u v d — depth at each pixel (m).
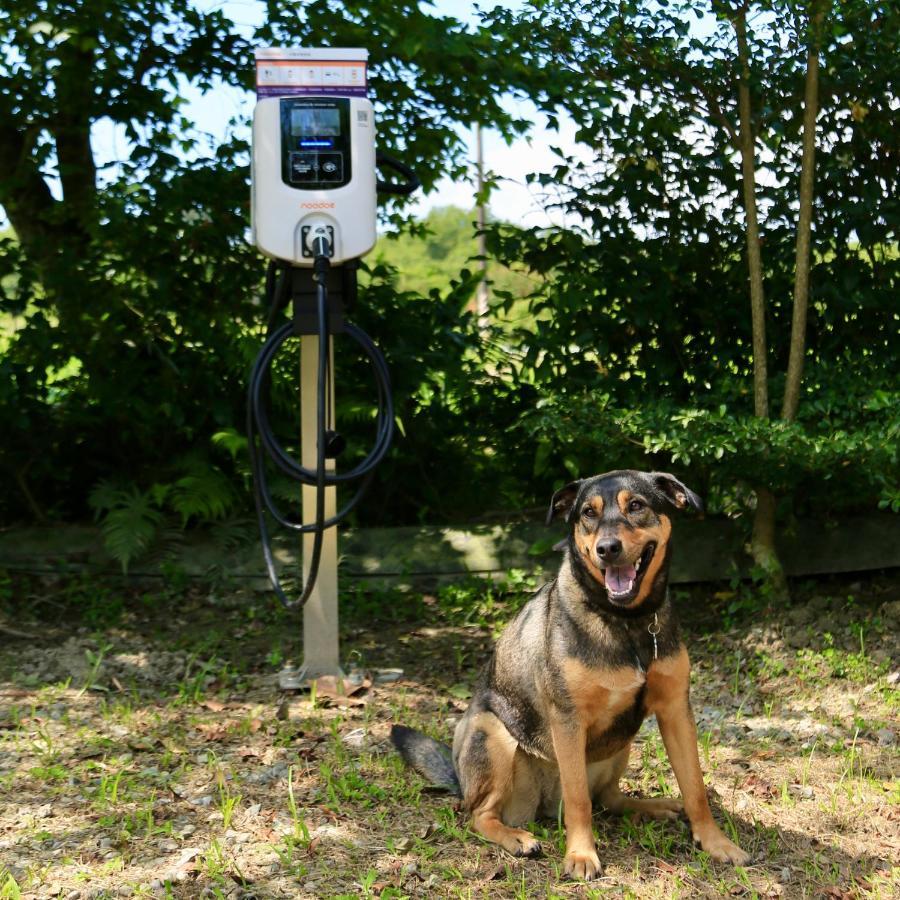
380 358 2.81
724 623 3.37
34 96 3.67
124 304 3.65
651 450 3.17
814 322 3.60
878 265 3.54
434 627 3.49
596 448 3.37
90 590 3.65
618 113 3.47
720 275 3.62
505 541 3.72
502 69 3.43
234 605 3.60
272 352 2.80
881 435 3.02
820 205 3.55
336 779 2.44
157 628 3.44
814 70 3.20
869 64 3.37
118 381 3.71
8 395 3.61
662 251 3.58
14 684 3.00
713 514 3.71
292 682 2.99
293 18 3.70
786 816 2.28
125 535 3.58
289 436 3.87
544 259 3.64
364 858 2.12
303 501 2.97
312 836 2.19
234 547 3.73
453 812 2.28
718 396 3.46
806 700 2.89
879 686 2.93
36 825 2.23
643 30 3.29
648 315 3.54
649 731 2.72
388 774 2.48
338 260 2.71
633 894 1.99
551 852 2.15
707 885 2.03
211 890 2.00
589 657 2.06
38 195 3.86
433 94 3.72
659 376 3.61
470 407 3.89
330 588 3.01
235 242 3.67
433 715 2.85
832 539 3.56
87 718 2.78
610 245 3.59
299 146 2.69
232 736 2.68
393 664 3.21
